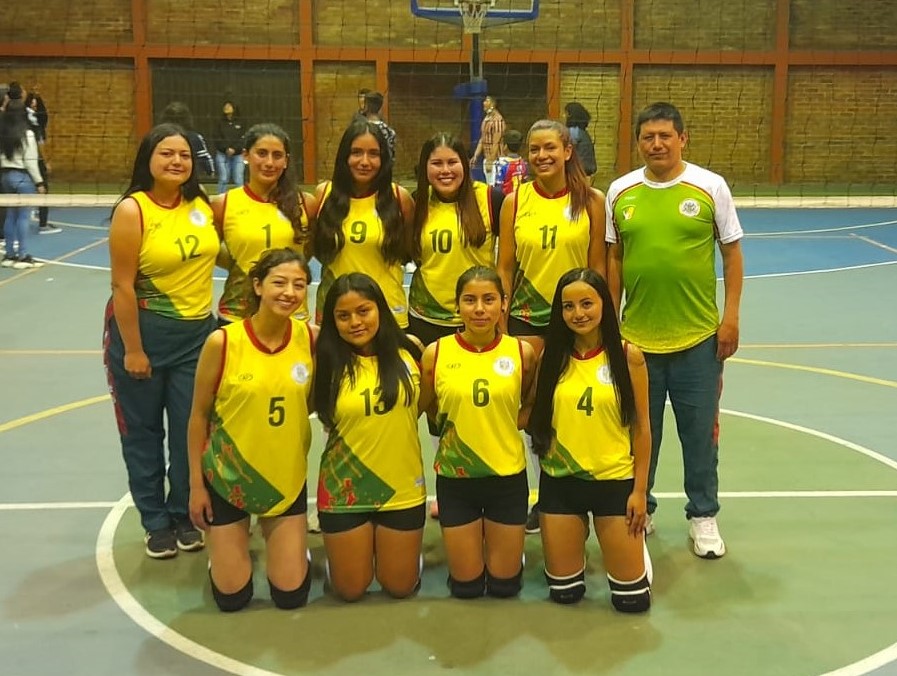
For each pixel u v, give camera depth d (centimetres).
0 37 1864
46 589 385
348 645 339
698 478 416
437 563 415
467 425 362
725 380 691
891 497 479
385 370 359
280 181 407
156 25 1877
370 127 402
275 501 360
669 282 398
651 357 409
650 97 1942
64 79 1884
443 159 404
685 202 393
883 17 1922
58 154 1908
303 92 1906
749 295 1004
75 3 1858
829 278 1095
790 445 554
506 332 428
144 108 1888
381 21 1900
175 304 396
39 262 1170
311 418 614
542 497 370
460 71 1941
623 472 360
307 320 416
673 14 1919
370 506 362
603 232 417
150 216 384
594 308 354
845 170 1969
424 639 344
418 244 420
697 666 325
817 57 1920
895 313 907
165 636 347
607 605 372
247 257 406
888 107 1945
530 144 403
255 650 336
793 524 448
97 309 921
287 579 364
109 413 611
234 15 1883
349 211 409
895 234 1455
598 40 1922
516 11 1397
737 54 1922
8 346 784
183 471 416
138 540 432
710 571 402
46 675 321
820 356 755
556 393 360
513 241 420
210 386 355
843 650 336
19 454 538
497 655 332
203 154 1113
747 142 1955
